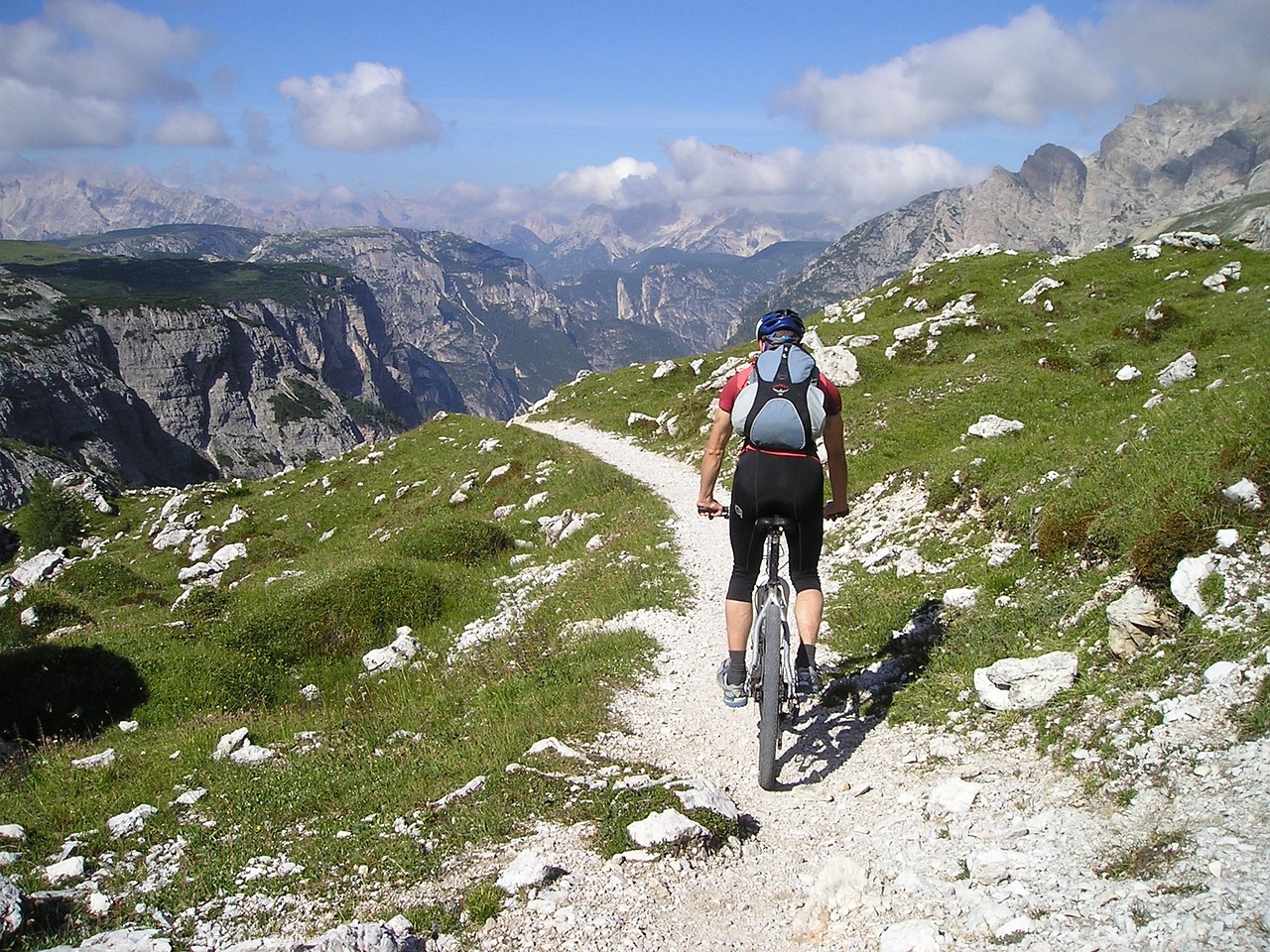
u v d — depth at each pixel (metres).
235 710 16.25
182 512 49.94
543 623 16.38
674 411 43.28
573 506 29.02
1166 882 4.71
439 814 7.50
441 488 39.09
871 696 9.30
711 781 7.77
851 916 5.51
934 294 45.28
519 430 45.12
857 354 35.06
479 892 5.95
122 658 17.34
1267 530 7.44
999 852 5.67
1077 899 4.87
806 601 7.15
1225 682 6.26
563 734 9.30
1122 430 13.42
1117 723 6.65
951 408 26.23
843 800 7.25
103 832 8.17
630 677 11.40
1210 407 11.52
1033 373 27.95
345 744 10.79
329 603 19.86
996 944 4.74
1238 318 28.58
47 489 52.78
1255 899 4.22
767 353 7.18
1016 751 7.16
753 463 7.05
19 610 24.11
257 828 7.90
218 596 25.34
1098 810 5.84
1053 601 9.51
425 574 21.19
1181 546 7.76
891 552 14.40
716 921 5.67
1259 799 5.09
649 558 18.39
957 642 9.73
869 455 24.31
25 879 6.86
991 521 13.25
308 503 45.03
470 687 13.06
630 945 5.39
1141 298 36.66
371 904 6.09
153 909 6.23
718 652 12.38
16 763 12.33
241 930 5.91
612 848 6.49
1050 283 39.78
